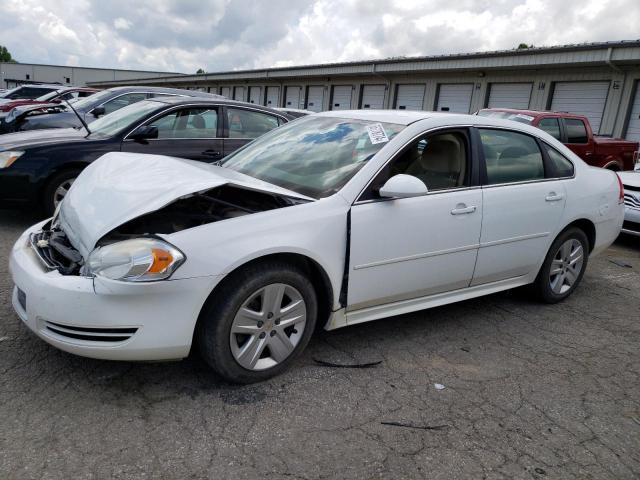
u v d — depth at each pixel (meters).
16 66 62.28
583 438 2.71
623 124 15.36
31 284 2.67
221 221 2.77
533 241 4.12
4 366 2.94
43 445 2.35
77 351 2.61
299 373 3.13
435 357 3.46
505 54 17.27
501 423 2.79
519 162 4.06
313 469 2.33
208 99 6.71
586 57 15.16
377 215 3.19
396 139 3.41
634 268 6.01
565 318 4.30
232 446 2.44
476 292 3.95
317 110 27.52
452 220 3.53
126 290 2.51
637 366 3.54
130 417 2.59
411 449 2.52
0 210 6.59
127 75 68.38
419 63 20.23
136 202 2.87
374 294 3.31
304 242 2.91
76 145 5.75
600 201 4.60
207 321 2.75
